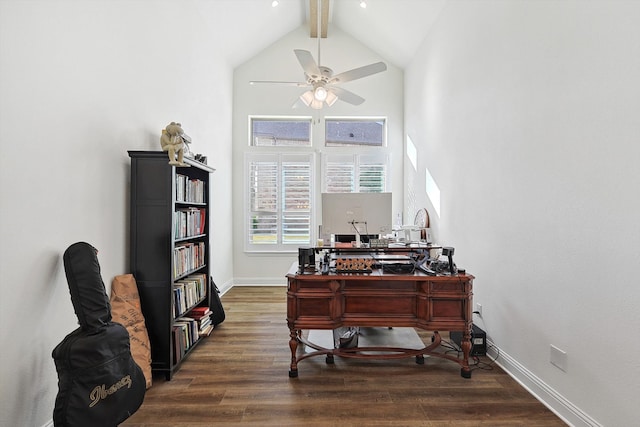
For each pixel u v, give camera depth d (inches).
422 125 180.5
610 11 62.6
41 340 66.0
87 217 79.1
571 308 72.4
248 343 118.7
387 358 96.3
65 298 72.1
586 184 68.4
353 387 89.0
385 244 132.3
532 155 85.4
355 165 215.0
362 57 218.2
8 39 58.5
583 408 69.1
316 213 213.9
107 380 63.4
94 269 68.7
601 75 64.6
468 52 122.9
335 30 217.6
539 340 83.0
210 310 130.9
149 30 109.3
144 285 93.5
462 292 93.0
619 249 61.1
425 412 77.8
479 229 114.3
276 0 176.2
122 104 94.0
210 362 103.7
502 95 99.5
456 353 110.2
